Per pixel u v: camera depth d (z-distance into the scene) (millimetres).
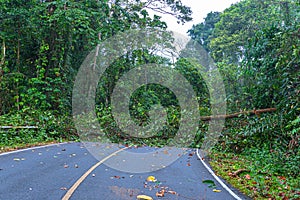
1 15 20656
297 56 11125
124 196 6051
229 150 14930
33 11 21375
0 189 6113
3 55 20250
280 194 7297
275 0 24234
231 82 18750
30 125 17188
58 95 21953
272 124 12188
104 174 8102
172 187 7125
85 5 23062
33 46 22703
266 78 13227
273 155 11352
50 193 5992
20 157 10258
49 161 9734
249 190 7441
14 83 21188
